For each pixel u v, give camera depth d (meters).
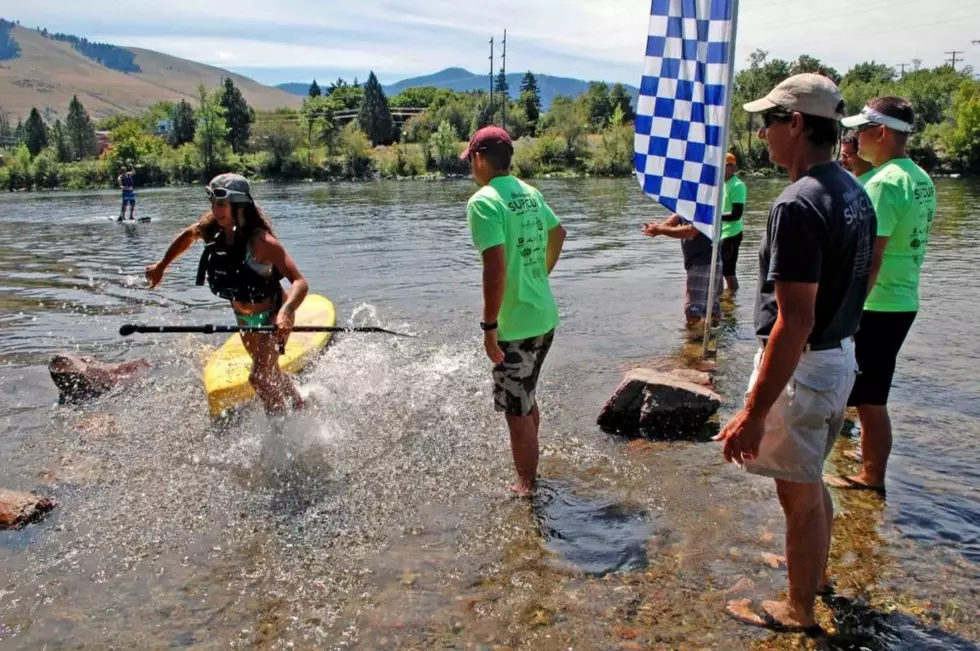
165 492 4.39
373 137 88.12
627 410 5.22
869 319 3.96
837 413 2.88
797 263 2.55
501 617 3.17
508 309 4.09
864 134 4.09
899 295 3.90
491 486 4.39
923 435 4.97
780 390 2.65
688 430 5.18
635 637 3.02
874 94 66.88
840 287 2.70
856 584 3.32
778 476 2.89
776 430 2.85
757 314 2.92
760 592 3.28
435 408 5.66
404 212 24.69
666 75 6.34
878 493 4.15
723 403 5.73
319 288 10.78
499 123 81.38
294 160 63.00
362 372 6.54
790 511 2.98
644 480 4.43
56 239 18.27
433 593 3.35
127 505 4.24
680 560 3.56
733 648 2.93
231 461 4.80
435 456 4.82
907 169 3.87
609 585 3.38
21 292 10.82
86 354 7.34
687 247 8.03
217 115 66.25
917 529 3.77
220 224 4.93
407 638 3.05
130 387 6.26
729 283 9.84
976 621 3.05
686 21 6.17
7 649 3.02
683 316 8.65
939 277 10.82
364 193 37.88
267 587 3.44
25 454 4.94
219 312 9.40
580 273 11.76
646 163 6.55
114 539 3.88
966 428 5.07
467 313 8.98
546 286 4.27
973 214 20.66
